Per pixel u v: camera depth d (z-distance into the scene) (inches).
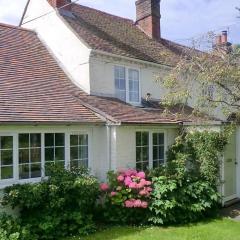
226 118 535.8
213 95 460.8
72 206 422.9
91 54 592.7
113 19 802.8
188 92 461.7
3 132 406.3
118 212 448.8
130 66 666.2
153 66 707.4
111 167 498.9
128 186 453.1
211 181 524.1
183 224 456.8
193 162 546.3
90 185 427.8
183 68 465.4
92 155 504.7
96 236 398.9
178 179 481.1
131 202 440.5
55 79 581.6
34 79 540.7
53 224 388.8
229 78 438.3
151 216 447.8
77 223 409.1
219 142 531.5
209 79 433.7
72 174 433.7
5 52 566.3
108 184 463.5
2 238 336.2
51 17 655.8
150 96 703.7
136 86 678.5
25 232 361.1
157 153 575.5
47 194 397.7
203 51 474.3
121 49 661.3
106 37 681.6
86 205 435.2
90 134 503.2
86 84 594.2
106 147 504.7
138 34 813.9
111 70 631.2
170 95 477.7
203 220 479.5
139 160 539.5
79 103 527.5
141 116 547.2
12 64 547.2
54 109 474.3
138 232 414.6
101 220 463.2
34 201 386.9
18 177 418.3
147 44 785.6
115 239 386.9
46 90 525.0
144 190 446.0
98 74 607.2
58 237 392.5
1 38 596.1
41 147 444.1
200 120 515.8
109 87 625.6
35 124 420.8
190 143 550.3
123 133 510.0
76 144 488.4
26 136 429.4
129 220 451.2
